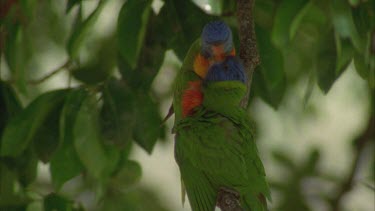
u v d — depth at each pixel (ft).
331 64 33.40
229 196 26.07
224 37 27.99
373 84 35.01
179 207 55.21
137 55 31.94
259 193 26.21
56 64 46.50
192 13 33.53
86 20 31.94
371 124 47.34
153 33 33.68
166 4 33.78
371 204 47.50
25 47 38.73
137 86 33.65
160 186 51.62
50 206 33.17
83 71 34.88
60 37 46.42
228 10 34.81
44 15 45.73
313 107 48.73
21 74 35.22
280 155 46.88
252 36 27.68
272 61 33.17
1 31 36.11
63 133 32.89
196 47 29.04
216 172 26.07
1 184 35.73
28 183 36.04
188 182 26.76
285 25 31.68
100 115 32.78
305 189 46.55
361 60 32.40
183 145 26.81
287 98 46.50
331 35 33.60
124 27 31.96
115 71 45.16
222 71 26.55
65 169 33.47
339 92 49.85
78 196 41.14
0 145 35.50
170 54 44.39
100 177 33.32
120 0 43.19
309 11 34.30
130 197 36.55
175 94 28.58
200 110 26.99
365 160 47.34
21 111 33.47
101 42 44.11
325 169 47.34
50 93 33.55
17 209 34.45
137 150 46.80
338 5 31.35
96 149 32.60
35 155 34.09
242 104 27.61
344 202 46.91
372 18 33.22
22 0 34.19
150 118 33.30
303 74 46.16
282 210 46.16
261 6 34.40
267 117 46.16
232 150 26.09
